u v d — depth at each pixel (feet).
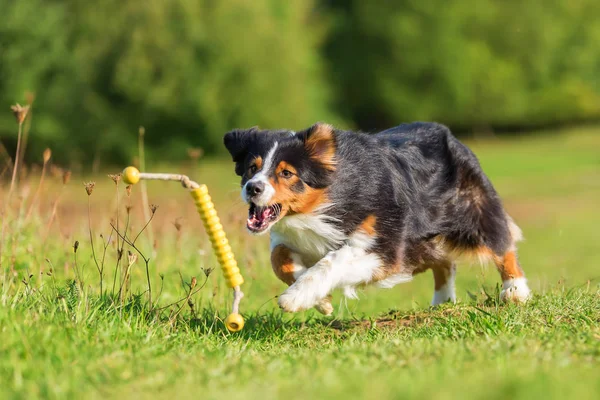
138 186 97.50
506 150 200.95
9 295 27.09
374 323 29.48
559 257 67.41
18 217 38.96
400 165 31.01
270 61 177.37
